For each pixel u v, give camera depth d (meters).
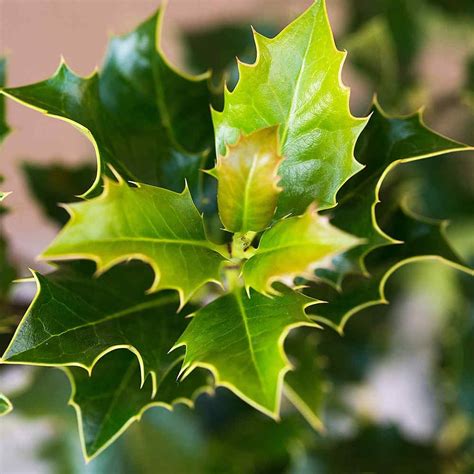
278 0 0.75
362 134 0.44
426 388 0.64
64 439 0.56
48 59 0.76
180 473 0.56
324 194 0.41
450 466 0.58
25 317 0.41
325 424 0.58
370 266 0.46
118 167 0.43
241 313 0.40
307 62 0.40
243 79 0.41
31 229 0.68
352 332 0.61
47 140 0.75
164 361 0.42
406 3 0.61
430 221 0.46
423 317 0.66
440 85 0.68
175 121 0.46
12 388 0.51
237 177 0.40
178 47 0.70
